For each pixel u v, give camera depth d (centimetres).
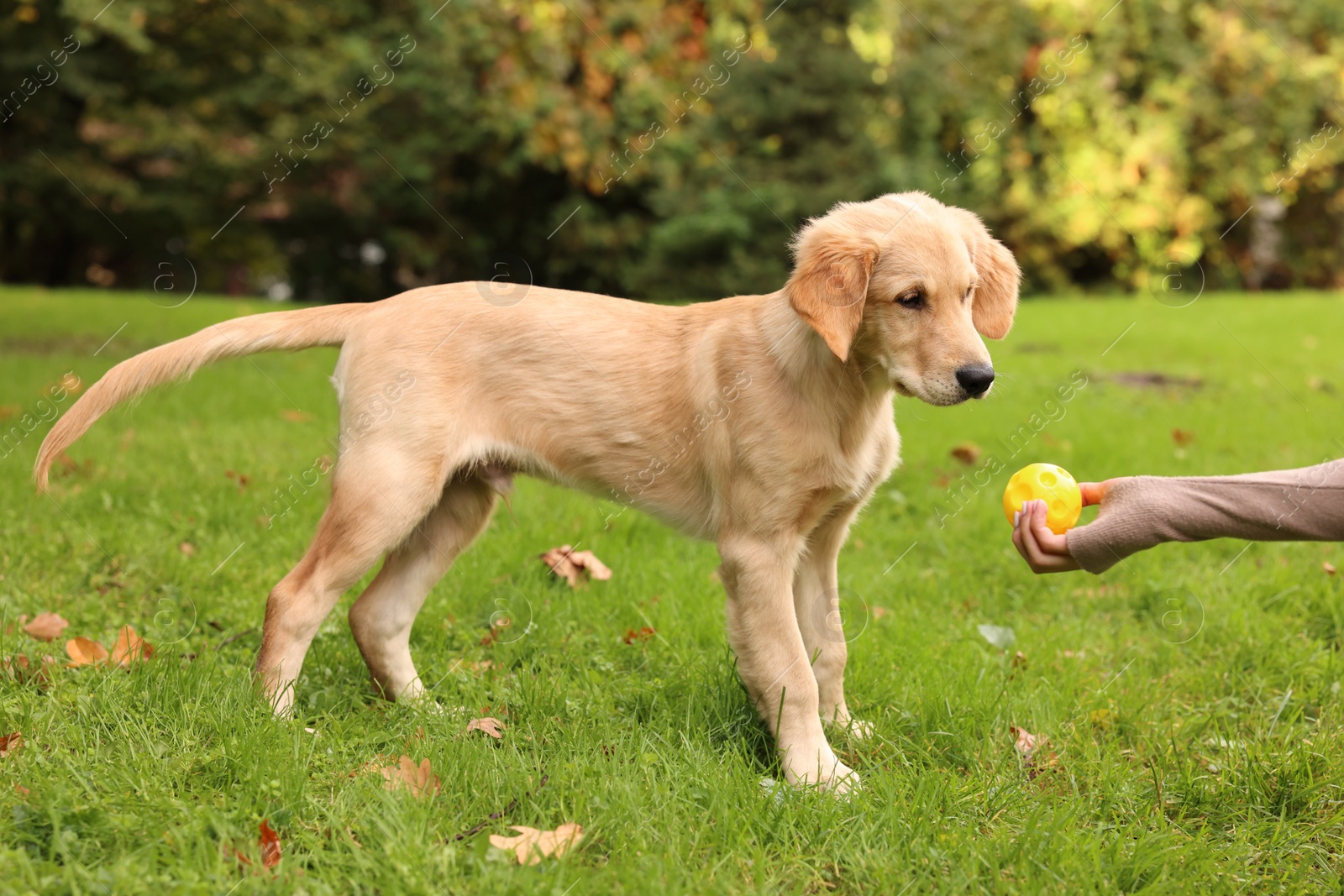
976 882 238
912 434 708
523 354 331
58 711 290
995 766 295
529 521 503
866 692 346
